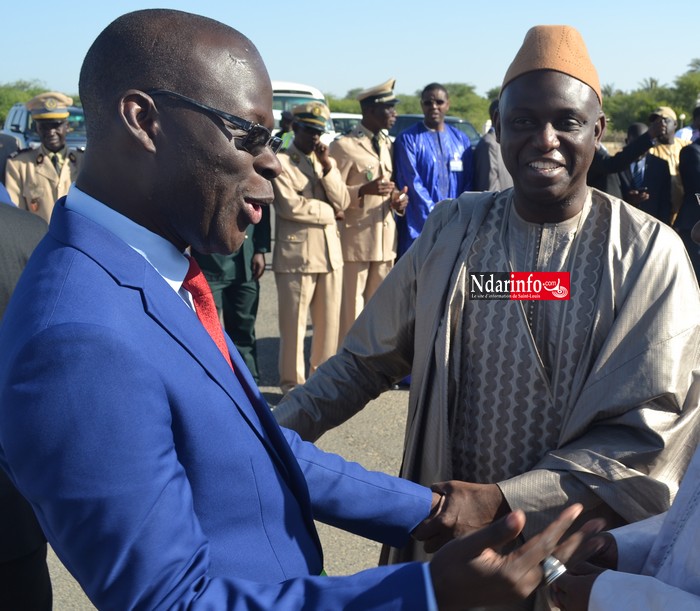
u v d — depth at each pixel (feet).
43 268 3.83
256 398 4.56
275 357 20.92
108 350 3.51
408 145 19.42
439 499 5.64
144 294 3.88
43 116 20.85
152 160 4.01
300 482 4.58
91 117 4.08
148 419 3.58
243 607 3.53
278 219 17.66
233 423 4.06
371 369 6.99
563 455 5.74
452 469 6.33
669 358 5.61
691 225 22.29
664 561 4.77
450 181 19.85
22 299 3.73
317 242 17.56
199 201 4.09
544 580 4.00
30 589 6.85
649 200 23.99
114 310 3.69
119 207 4.10
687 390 5.73
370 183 18.52
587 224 6.13
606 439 5.72
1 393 3.51
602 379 5.73
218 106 3.98
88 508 3.41
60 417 3.39
